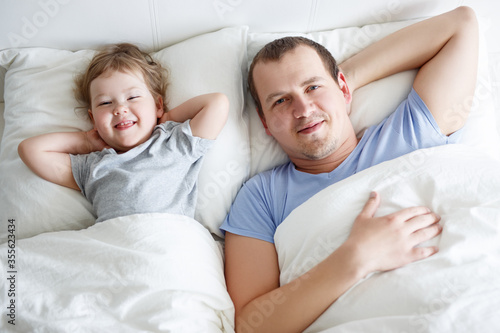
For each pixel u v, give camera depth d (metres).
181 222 0.88
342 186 0.87
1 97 1.28
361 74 1.09
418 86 1.02
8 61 1.09
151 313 0.73
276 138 1.04
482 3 1.19
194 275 0.80
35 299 0.74
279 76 0.97
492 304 0.65
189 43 1.13
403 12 1.20
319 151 0.97
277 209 1.00
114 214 0.90
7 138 1.02
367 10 1.19
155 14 1.11
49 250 0.82
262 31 1.21
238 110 1.09
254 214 0.99
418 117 0.99
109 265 0.78
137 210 0.90
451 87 0.99
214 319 0.79
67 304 0.73
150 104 1.00
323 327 0.76
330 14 1.19
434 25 1.05
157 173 0.95
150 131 1.01
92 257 0.79
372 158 0.99
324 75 0.98
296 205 0.98
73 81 1.06
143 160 0.96
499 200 0.79
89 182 0.95
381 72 1.09
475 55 1.02
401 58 1.07
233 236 0.96
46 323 0.70
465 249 0.73
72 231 0.88
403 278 0.71
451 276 0.69
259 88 1.02
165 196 0.94
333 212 0.84
